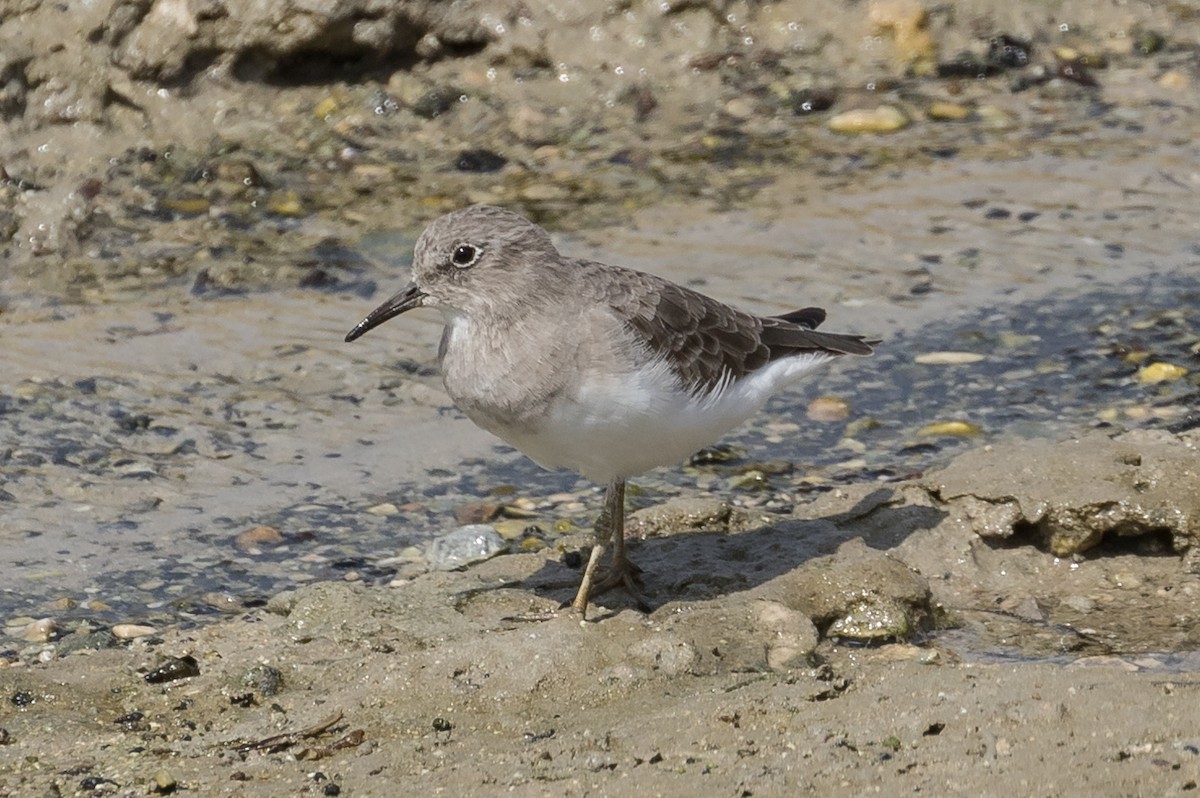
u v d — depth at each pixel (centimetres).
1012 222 1691
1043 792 730
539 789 786
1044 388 1377
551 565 1112
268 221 1689
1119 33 2105
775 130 1903
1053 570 1085
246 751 865
